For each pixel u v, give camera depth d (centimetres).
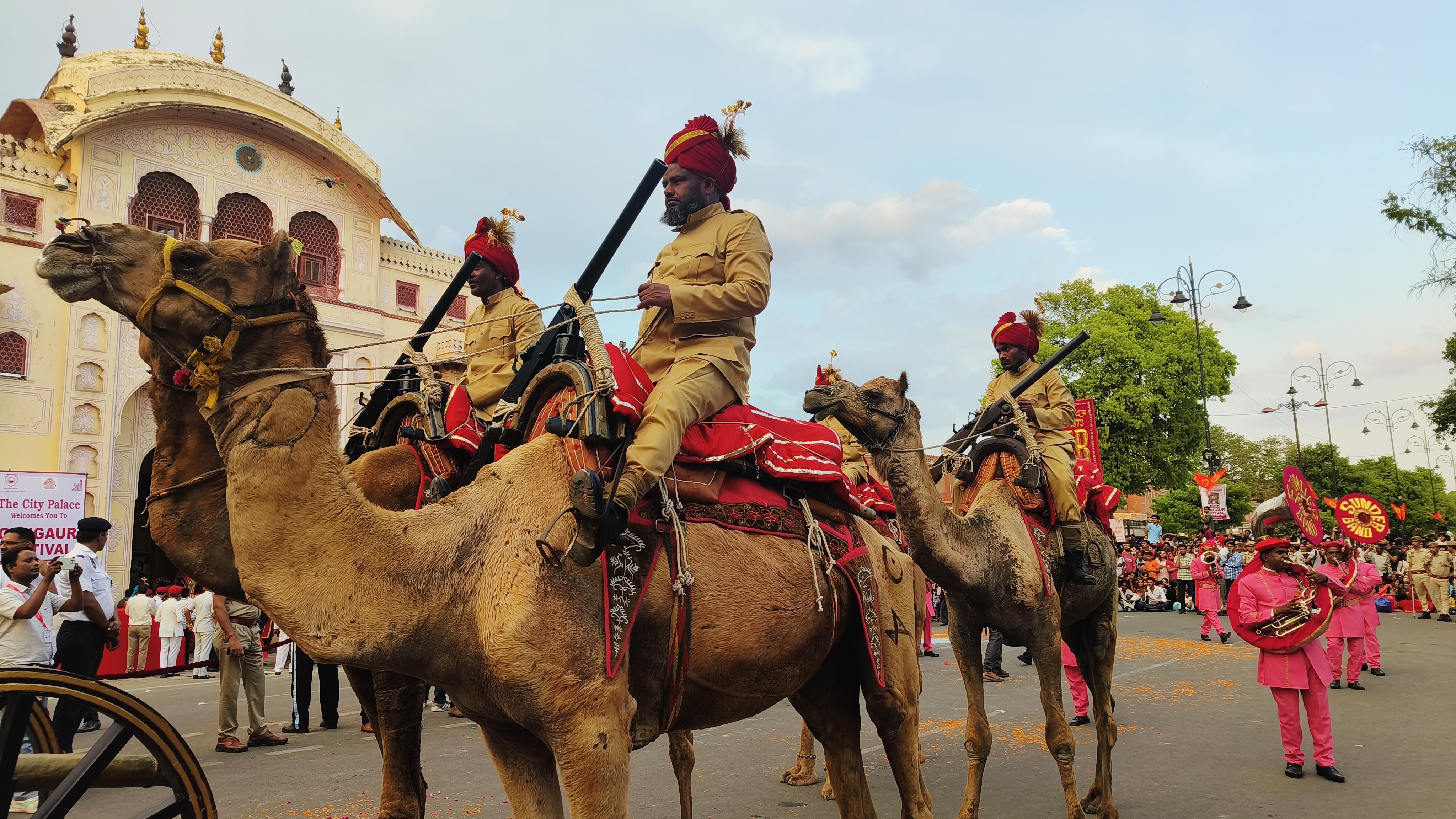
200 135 2273
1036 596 562
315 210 2469
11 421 1973
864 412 513
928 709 1038
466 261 568
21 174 2016
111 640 777
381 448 538
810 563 387
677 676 335
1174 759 775
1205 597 1788
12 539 713
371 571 291
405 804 406
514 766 334
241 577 288
